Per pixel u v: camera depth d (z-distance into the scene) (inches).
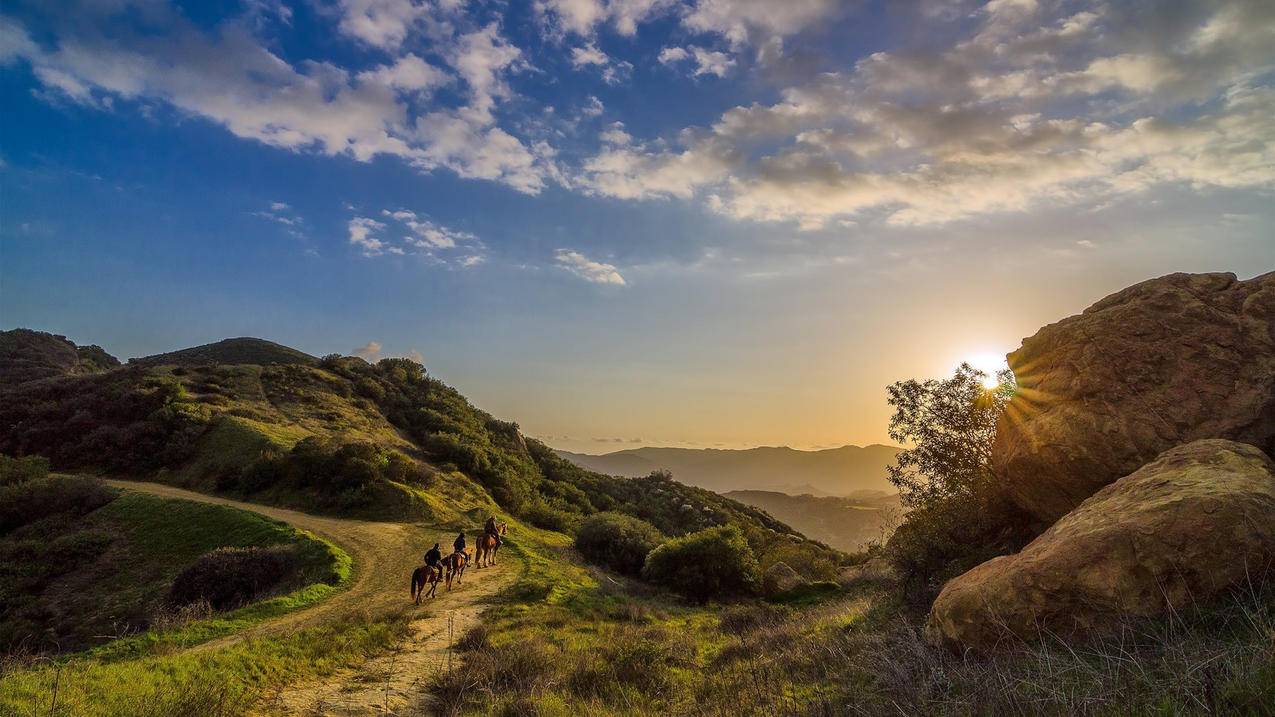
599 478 3747.5
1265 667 171.6
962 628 297.7
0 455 1916.8
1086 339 461.4
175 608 945.5
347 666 492.4
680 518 3228.3
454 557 959.6
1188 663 184.9
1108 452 408.5
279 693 409.4
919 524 645.3
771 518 4109.3
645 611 856.9
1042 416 465.7
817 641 461.4
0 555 1259.8
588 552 1584.6
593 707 353.1
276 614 754.2
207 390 2642.7
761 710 287.0
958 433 708.0
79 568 1222.3
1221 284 450.3
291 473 1813.5
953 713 210.7
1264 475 283.7
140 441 2107.5
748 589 1203.2
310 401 2827.3
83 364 4229.8
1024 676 227.8
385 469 1903.3
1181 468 311.9
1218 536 248.4
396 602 846.5
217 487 1811.0
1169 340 421.7
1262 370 381.7
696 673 448.1
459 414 3437.5
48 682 358.0
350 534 1384.1
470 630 638.5
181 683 389.4
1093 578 264.8
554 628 681.6
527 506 2297.0
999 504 635.5
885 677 269.6
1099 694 185.9
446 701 398.9
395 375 3715.6
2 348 3966.5
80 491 1595.7
